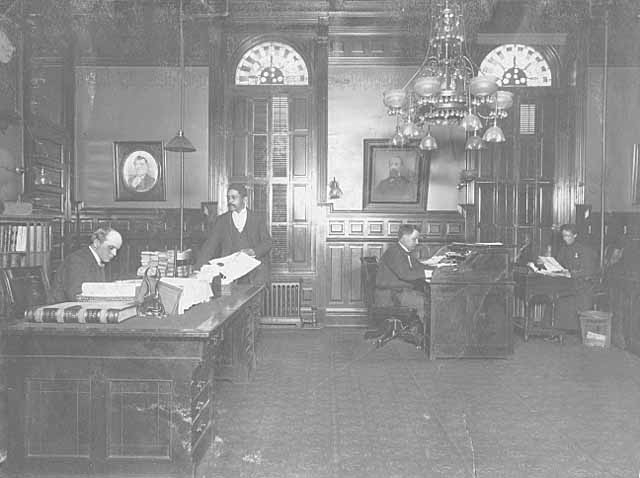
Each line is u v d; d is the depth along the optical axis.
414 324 7.50
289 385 5.50
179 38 9.49
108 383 3.26
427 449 3.88
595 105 9.12
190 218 9.53
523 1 9.02
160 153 9.66
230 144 9.62
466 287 6.70
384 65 9.63
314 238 9.58
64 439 3.27
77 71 9.27
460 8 7.08
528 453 3.80
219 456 3.71
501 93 6.69
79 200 9.46
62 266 4.29
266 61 9.68
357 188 9.81
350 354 6.96
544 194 9.46
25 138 7.80
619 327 7.33
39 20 8.02
